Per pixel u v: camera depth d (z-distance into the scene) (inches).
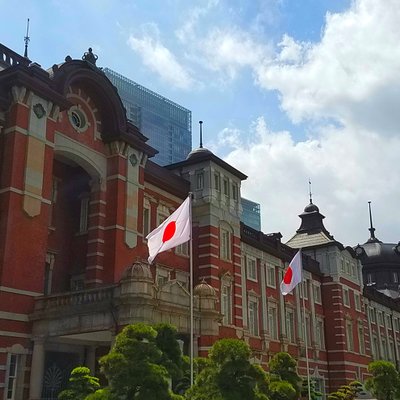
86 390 770.8
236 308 1449.3
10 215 903.7
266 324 1654.8
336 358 2038.6
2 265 881.5
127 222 1136.2
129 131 1190.3
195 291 1023.6
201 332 982.4
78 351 1038.4
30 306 917.8
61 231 1140.5
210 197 1418.6
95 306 860.0
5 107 954.7
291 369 1080.8
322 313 2095.2
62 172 1168.8
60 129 1066.1
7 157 932.6
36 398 875.4
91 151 1129.4
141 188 1208.2
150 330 642.2
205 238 1395.2
